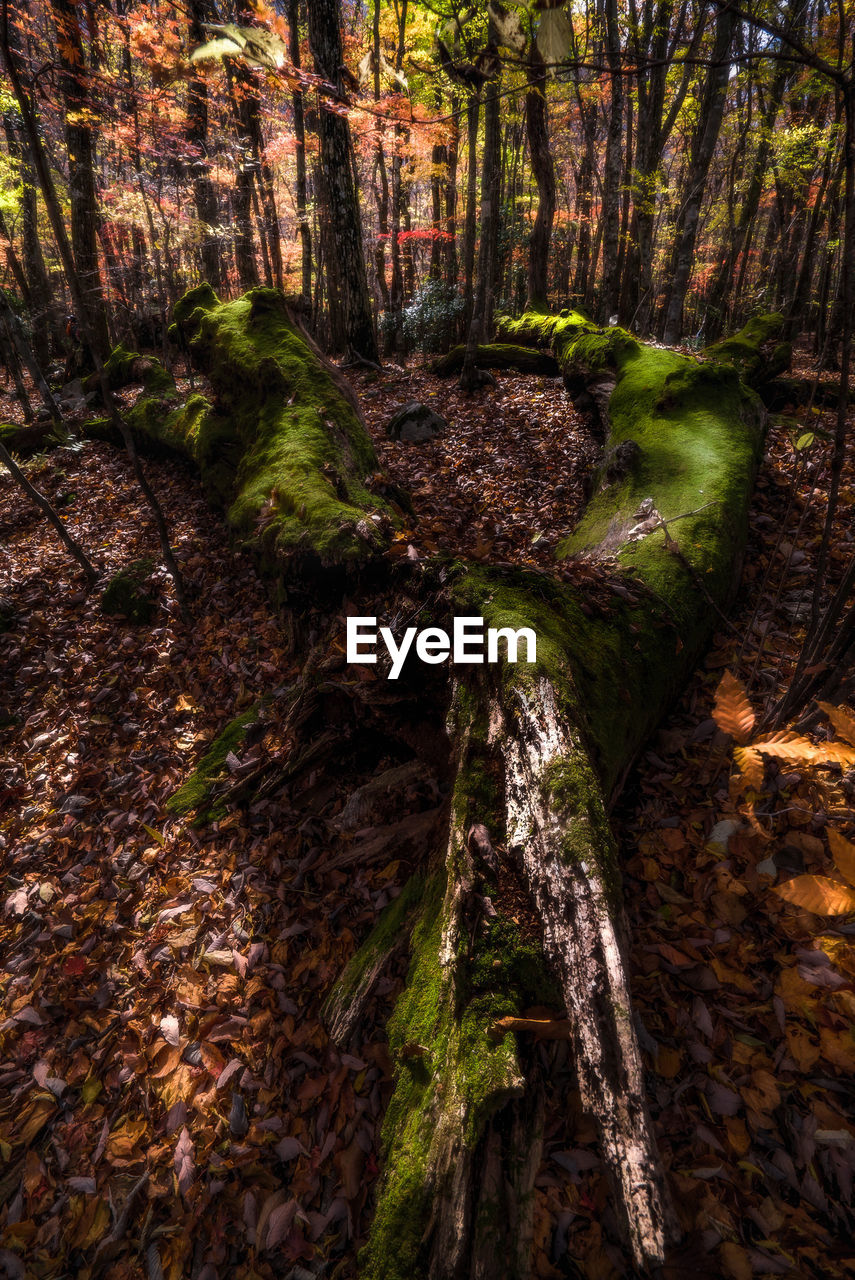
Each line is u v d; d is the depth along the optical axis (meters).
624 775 2.59
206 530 5.85
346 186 8.93
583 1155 1.83
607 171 10.57
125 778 3.70
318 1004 2.48
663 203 13.05
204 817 3.32
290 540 3.66
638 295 12.11
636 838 2.56
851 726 1.28
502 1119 1.63
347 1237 1.91
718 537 3.37
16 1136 2.33
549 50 0.77
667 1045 2.00
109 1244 2.02
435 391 8.50
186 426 7.09
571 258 22.11
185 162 8.75
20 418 11.00
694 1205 1.68
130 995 2.70
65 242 3.75
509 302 14.76
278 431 4.89
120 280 9.70
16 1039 2.65
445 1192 1.56
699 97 12.30
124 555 5.82
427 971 2.05
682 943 2.22
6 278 17.08
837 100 1.47
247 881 2.97
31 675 4.64
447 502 5.38
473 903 1.90
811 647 2.19
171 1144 2.22
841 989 1.97
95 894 3.14
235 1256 1.94
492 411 7.33
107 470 7.91
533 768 2.05
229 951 2.73
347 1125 2.13
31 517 7.14
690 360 5.44
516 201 15.62
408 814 2.91
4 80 7.14
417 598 3.02
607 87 10.88
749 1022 2.01
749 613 3.53
